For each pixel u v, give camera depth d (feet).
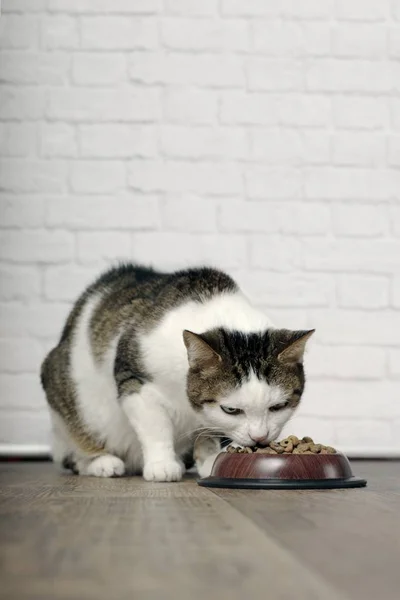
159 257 12.84
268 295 12.85
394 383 12.84
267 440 8.52
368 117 13.08
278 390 8.46
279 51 13.01
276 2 13.02
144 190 12.86
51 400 10.31
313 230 12.94
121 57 12.94
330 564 3.99
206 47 12.96
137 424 9.06
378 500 6.73
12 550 4.37
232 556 4.18
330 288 12.90
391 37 13.03
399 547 4.46
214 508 6.15
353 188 13.01
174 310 9.16
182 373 8.82
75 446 10.09
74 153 12.85
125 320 9.49
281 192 12.94
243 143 12.94
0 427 12.55
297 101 13.02
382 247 12.98
